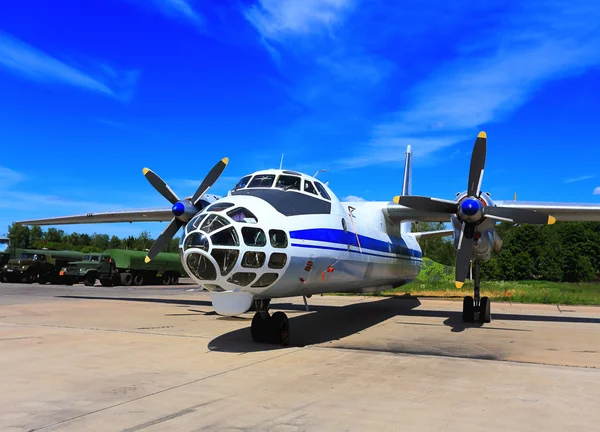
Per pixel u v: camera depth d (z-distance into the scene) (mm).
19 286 29406
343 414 4602
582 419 4539
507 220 10930
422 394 5402
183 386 5664
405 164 20859
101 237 108875
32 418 4414
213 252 7473
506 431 4164
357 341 9570
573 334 10828
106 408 4746
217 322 12172
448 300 21375
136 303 17531
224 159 12898
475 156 11297
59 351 7973
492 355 8172
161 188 13758
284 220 8297
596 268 56688
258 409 4746
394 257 13898
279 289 8422
